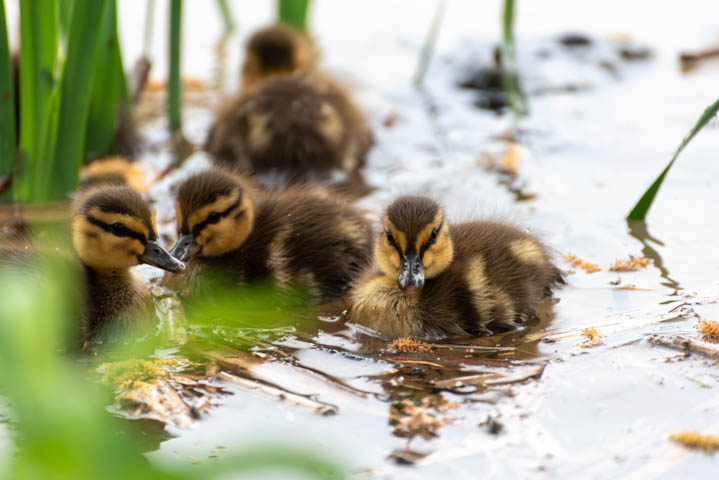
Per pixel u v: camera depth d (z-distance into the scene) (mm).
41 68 11977
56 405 3746
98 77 14484
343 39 21406
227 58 20094
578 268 10812
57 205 12477
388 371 8273
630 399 7434
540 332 9188
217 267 10953
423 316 9531
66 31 12992
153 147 15727
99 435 3812
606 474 6297
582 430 6949
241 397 7711
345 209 11938
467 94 18500
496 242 10445
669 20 21562
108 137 14938
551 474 6320
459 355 8703
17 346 3662
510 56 15695
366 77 19250
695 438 6668
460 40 20797
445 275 9906
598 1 23141
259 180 14672
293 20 18547
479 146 15539
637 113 16609
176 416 7348
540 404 7402
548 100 17734
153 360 8641
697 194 12977
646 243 11414
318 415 7332
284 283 10758
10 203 12586
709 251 11102
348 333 9523
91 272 9867
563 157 14797
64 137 12539
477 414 7266
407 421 7160
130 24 20766
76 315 9219
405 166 14867
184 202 10789
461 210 12664
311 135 14852
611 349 8469
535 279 10180
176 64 15500
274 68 17594
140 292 9977
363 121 15898
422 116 17281
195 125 16906
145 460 6586
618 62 19359
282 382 8023
